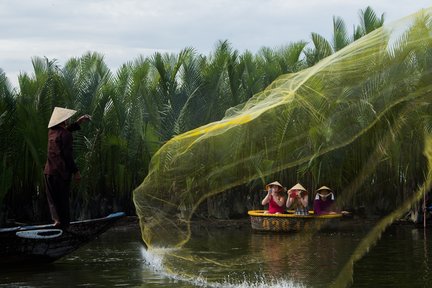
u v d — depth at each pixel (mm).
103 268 10992
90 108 21453
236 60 22156
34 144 20000
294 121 5844
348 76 4957
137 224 20734
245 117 6652
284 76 5863
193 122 21156
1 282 9781
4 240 11125
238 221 19938
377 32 4812
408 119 4867
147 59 22344
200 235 15594
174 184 9461
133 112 22156
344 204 6238
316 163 13297
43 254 11422
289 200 16781
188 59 22000
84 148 21219
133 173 22125
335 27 22141
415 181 8711
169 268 10000
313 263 9398
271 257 10586
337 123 5270
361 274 9836
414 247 13625
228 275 9234
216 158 8414
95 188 21734
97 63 22500
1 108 19719
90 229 11758
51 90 20547
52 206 10875
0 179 19156
